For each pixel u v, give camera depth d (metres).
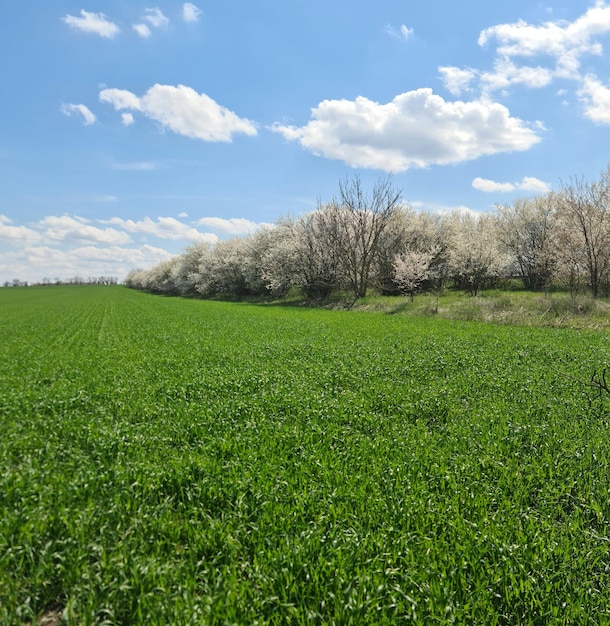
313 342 23.11
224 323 35.03
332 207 56.19
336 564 5.03
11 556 5.05
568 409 10.99
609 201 36.66
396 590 4.55
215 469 7.44
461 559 5.09
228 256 76.38
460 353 18.78
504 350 19.34
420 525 5.95
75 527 5.72
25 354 21.02
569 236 38.41
